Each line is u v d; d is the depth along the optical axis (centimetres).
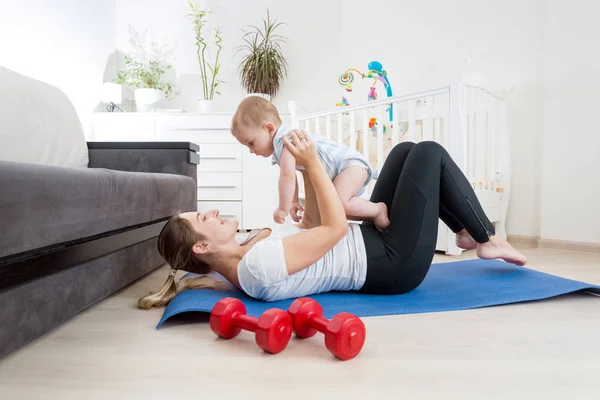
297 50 432
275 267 123
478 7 328
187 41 423
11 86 179
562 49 277
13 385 84
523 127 305
